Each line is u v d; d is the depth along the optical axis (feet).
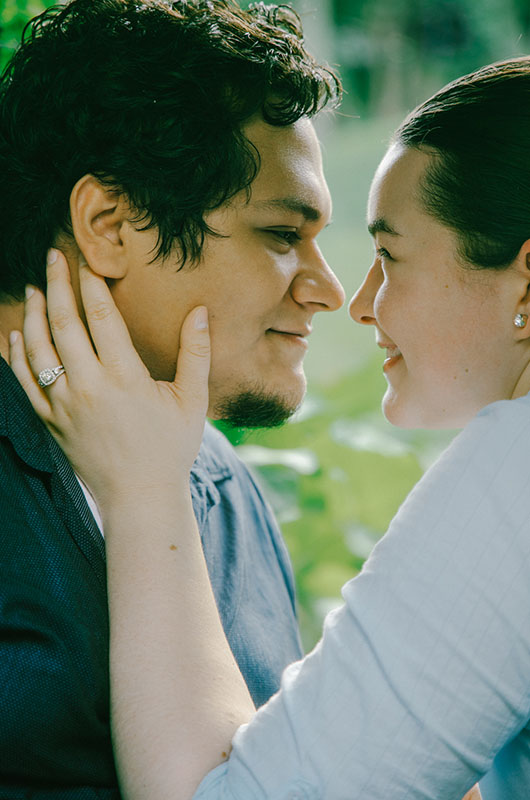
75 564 3.87
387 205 3.77
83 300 4.04
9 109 4.17
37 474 3.93
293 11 4.69
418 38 40.50
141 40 4.06
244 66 4.04
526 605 3.21
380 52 39.83
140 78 3.99
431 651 3.21
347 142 30.40
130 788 3.49
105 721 3.81
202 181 4.02
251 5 4.61
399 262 3.78
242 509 4.93
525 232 3.54
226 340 4.24
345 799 3.21
